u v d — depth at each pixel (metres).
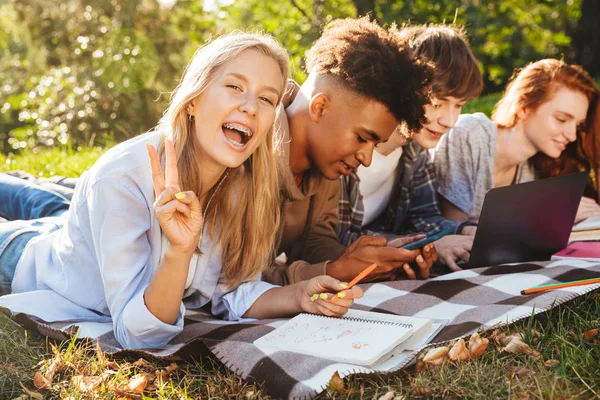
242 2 13.30
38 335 2.30
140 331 2.12
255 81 2.16
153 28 13.22
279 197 2.70
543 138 3.57
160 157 2.25
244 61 2.16
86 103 11.55
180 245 2.03
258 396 1.88
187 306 2.54
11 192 3.26
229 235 2.43
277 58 2.24
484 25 10.87
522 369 1.92
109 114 11.80
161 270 2.08
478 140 3.60
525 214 2.89
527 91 3.58
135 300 2.12
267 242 2.50
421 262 2.77
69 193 3.31
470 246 3.09
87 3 13.12
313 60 2.73
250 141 2.20
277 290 2.43
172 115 2.21
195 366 2.07
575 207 3.02
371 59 2.52
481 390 1.85
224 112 2.13
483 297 2.46
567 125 3.54
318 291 2.31
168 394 1.93
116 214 2.18
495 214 2.82
